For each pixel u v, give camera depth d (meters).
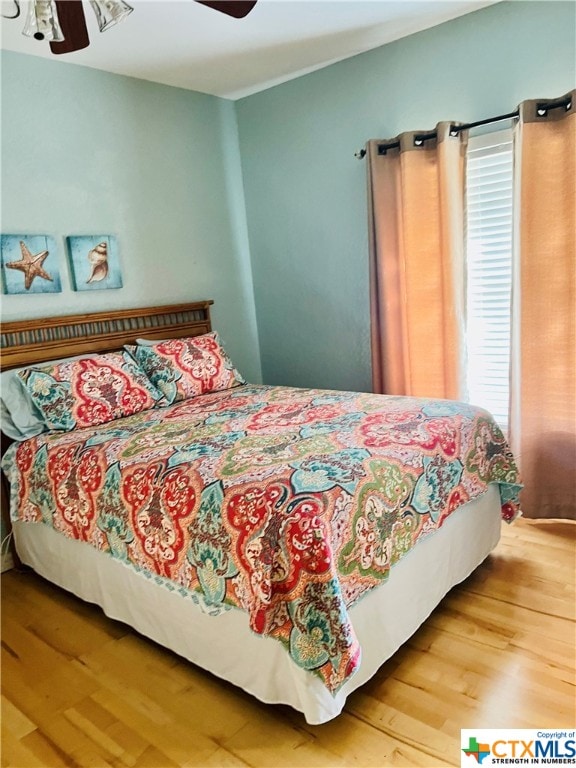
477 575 2.34
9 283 2.71
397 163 3.02
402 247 3.06
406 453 1.90
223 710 1.73
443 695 1.70
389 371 3.21
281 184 3.70
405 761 1.48
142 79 3.25
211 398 3.00
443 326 2.97
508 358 2.97
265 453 1.92
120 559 2.02
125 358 2.91
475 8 2.67
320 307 3.70
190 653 1.87
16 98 2.72
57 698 1.84
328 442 1.99
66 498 2.21
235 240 3.89
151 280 3.38
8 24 2.40
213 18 2.53
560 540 2.60
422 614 1.95
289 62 3.17
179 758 1.56
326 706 1.51
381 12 2.63
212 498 1.69
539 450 2.71
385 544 1.72
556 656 1.82
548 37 2.52
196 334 3.57
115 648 2.09
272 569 1.50
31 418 2.56
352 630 1.49
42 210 2.84
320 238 3.59
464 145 2.81
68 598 2.49
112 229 3.16
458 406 2.37
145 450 2.11
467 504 2.21
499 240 2.89
